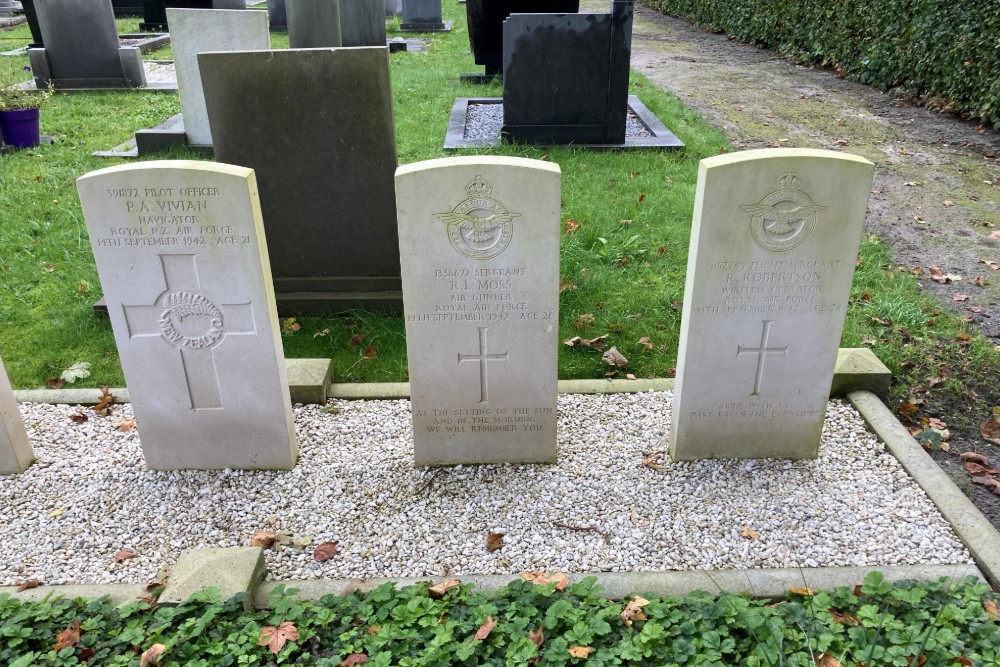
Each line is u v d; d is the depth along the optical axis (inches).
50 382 90.7
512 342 70.4
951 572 61.4
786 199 63.7
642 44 306.8
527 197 63.9
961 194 143.8
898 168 157.1
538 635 53.5
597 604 57.2
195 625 54.9
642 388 88.2
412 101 210.8
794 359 71.0
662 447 78.7
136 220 65.2
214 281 67.5
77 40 226.7
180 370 71.4
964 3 179.9
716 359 71.1
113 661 52.6
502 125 172.4
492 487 73.4
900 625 53.5
